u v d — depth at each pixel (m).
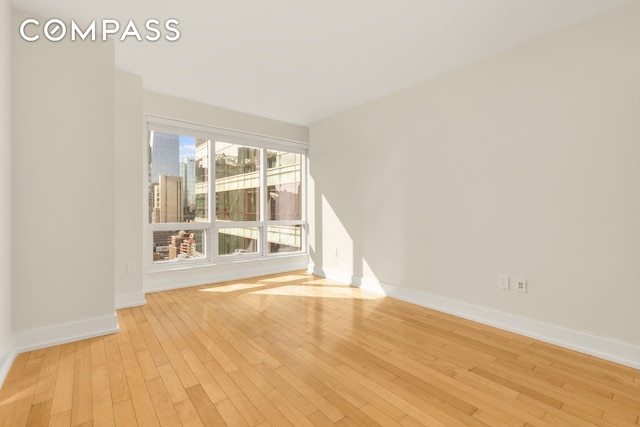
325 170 4.85
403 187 3.69
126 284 3.32
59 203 2.40
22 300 2.26
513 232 2.74
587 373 2.04
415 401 1.72
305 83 3.54
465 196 3.09
